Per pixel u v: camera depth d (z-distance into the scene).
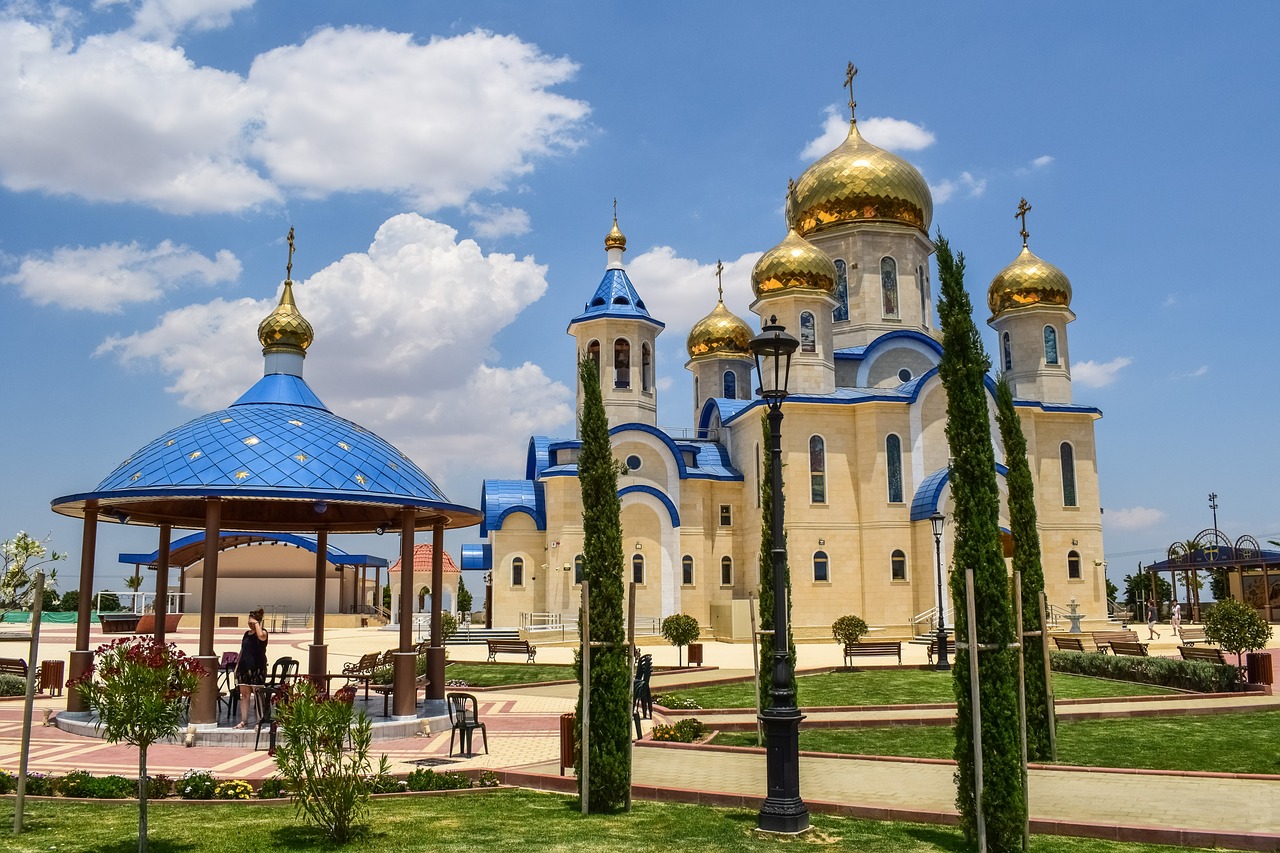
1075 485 46.66
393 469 21.14
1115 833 12.01
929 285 49.81
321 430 21.16
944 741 19.47
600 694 13.40
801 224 49.09
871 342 46.47
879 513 42.62
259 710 18.19
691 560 45.97
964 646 12.04
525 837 11.50
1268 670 26.02
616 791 13.12
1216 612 27.11
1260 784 14.34
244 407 22.22
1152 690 25.97
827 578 42.53
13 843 11.01
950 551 41.06
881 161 48.16
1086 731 20.03
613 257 48.88
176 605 61.53
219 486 18.67
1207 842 11.62
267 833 11.62
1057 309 47.69
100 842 11.12
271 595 64.38
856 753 18.19
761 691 18.94
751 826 12.27
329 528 25.97
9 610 54.44
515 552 45.44
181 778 14.40
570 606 43.56
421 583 69.88
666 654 38.53
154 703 10.64
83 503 20.83
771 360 13.12
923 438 43.69
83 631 21.22
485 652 39.91
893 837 11.91
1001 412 18.16
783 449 43.12
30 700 11.90
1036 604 17.41
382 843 11.18
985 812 11.39
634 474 45.75
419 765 16.33
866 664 32.72
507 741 19.00
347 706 11.79
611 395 46.72
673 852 10.95
